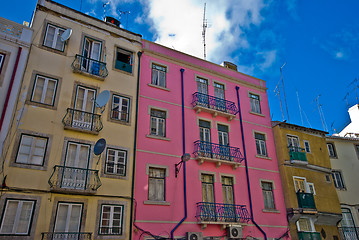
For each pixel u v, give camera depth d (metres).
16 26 14.04
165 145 16.19
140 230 13.58
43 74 13.92
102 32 16.66
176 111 17.53
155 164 15.38
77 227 12.33
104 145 13.07
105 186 13.48
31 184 11.96
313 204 18.92
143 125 15.96
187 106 18.14
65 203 12.44
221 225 15.75
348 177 22.73
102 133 14.41
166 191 15.13
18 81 13.15
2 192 11.32
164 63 18.45
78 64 15.01
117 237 12.90
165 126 16.78
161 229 14.16
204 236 15.16
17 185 11.67
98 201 13.09
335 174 22.66
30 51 13.96
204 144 17.44
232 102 19.92
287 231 17.92
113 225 13.09
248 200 17.58
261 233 16.98
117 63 16.50
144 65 17.58
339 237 19.80
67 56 14.92
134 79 16.70
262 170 19.09
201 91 19.34
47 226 11.72
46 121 13.22
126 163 14.51
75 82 14.66
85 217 12.56
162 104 17.16
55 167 12.56
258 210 17.62
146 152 15.38
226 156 17.75
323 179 20.92
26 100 13.07
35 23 14.63
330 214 19.62
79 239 12.13
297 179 19.66
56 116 13.55
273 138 20.89
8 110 12.48
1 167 11.59
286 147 20.30
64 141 13.31
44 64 14.13
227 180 17.61
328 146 23.62
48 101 13.67
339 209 20.36
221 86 20.52
